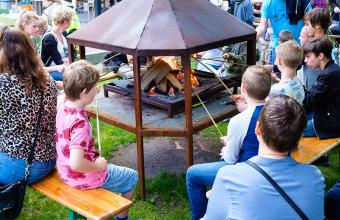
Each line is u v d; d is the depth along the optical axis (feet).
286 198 5.68
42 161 9.00
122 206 8.33
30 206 11.18
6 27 8.80
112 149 14.30
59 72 16.22
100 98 13.52
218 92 12.84
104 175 9.03
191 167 9.47
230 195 5.92
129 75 14.25
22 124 8.71
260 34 17.44
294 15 16.62
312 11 13.93
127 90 12.83
